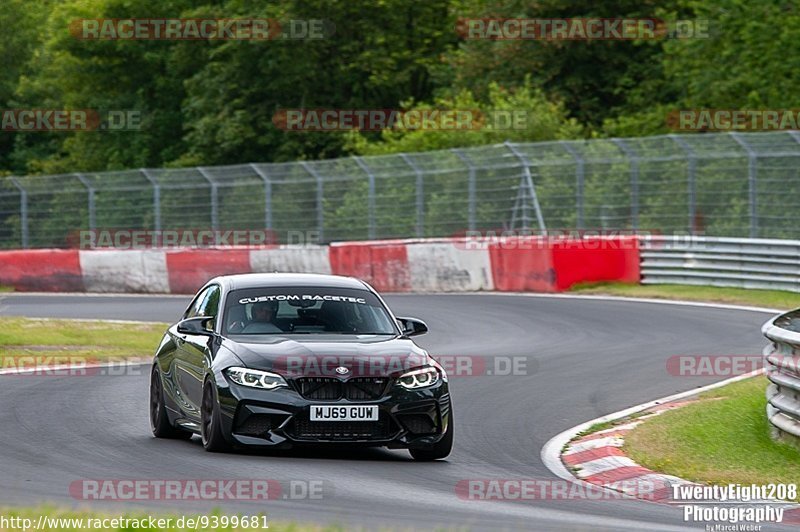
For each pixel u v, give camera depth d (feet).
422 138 427.74
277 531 76.48
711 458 115.65
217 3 578.66
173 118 606.96
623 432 130.21
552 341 218.79
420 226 342.03
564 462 118.32
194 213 375.86
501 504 94.84
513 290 310.65
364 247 333.21
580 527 84.38
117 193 386.32
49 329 247.29
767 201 285.43
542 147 325.42
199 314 130.21
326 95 546.26
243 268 347.97
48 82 651.25
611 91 484.74
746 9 414.41
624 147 313.12
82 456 114.21
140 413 145.89
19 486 97.96
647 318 245.04
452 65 499.92
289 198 361.71
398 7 541.75
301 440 110.93
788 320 131.03
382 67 526.16
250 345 116.37
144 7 603.67
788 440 119.14
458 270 319.47
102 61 614.75
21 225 398.42
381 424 112.47
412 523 84.12
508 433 134.21
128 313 292.81
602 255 306.96
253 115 538.88
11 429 130.62
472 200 334.44
